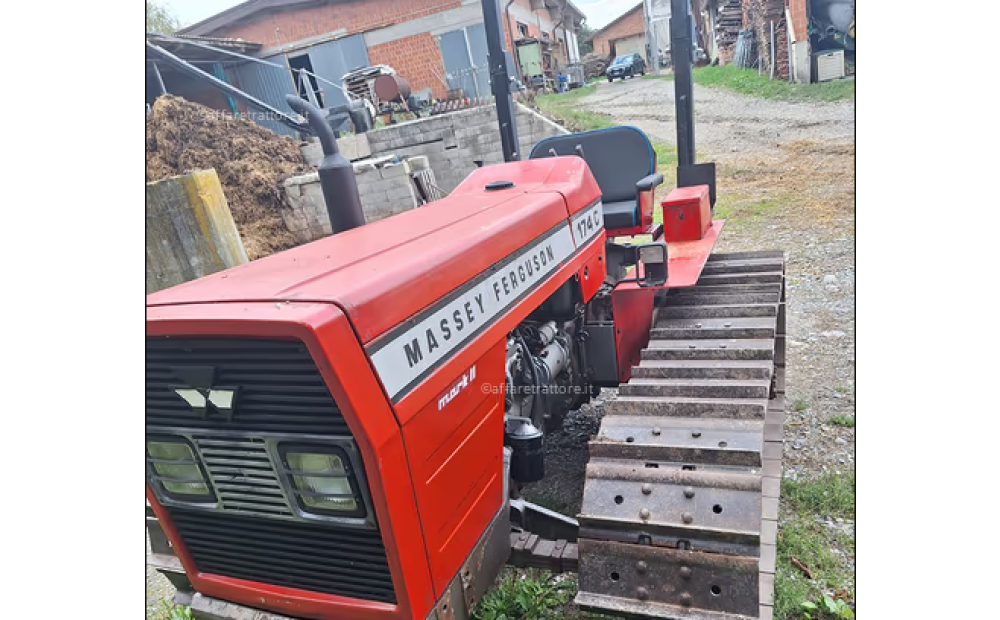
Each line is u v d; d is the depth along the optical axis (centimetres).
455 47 1237
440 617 145
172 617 225
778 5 1105
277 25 1280
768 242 664
